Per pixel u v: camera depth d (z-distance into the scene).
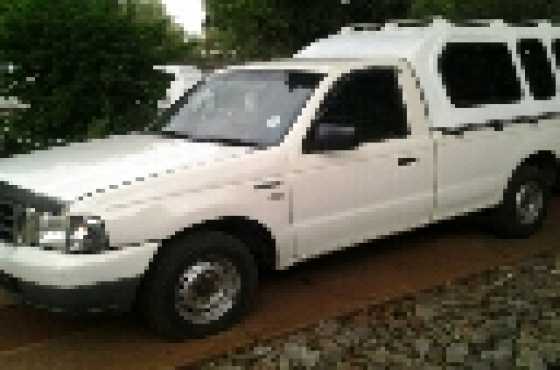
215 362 4.51
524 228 6.96
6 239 4.54
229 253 4.88
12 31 9.42
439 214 6.19
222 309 4.92
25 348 4.79
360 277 6.00
